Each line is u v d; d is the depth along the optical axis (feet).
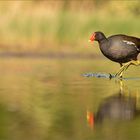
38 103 38.09
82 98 40.06
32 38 94.27
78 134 28.32
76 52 90.12
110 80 52.06
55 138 27.43
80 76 56.03
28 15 97.09
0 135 28.12
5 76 57.06
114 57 55.26
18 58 83.20
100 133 28.53
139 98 39.91
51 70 63.46
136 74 57.41
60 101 38.86
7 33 94.07
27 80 52.80
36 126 30.30
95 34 55.88
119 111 34.55
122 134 28.22
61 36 95.81
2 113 34.27
